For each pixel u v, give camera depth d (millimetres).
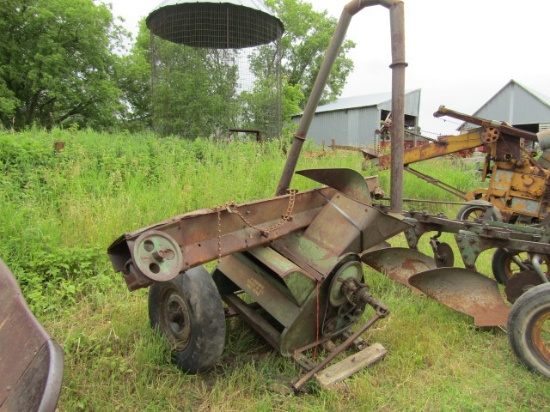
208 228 2916
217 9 15086
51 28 25016
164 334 3277
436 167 12664
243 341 3578
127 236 2564
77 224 5297
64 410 2656
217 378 3078
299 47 41406
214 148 9547
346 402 2914
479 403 2934
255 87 16312
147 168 7395
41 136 8125
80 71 26906
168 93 15461
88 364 3131
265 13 15555
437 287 4145
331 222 3559
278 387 3025
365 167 8766
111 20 28516
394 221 3654
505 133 7211
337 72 42375
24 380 1446
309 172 3605
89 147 7699
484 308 4043
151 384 2951
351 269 3395
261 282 3461
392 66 3809
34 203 5535
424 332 3771
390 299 4395
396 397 2971
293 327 3154
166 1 15406
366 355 3348
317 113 37062
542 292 3193
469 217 7250
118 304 3977
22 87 25000
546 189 7051
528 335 3266
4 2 23266
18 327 1652
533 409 2902
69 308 3967
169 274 2541
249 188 7504
